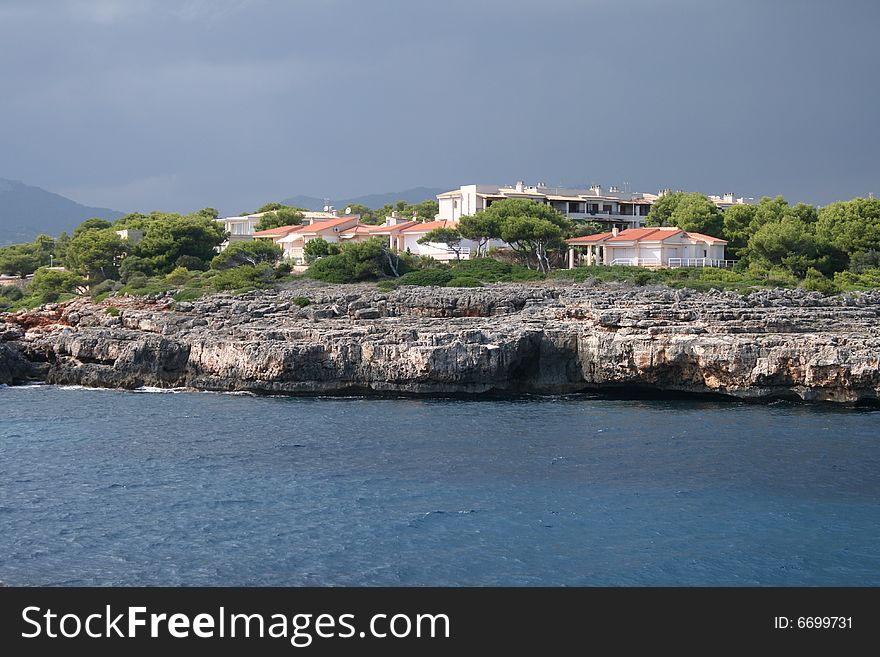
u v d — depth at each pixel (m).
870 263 127.56
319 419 81.50
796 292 104.06
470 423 79.31
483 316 105.12
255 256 149.62
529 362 93.44
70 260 154.62
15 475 63.41
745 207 155.75
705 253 145.50
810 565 48.19
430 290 113.88
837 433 73.88
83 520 54.47
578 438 73.50
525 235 137.00
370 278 130.62
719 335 88.19
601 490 59.78
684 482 61.31
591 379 91.50
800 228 136.38
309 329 97.12
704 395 90.25
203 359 97.19
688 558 49.06
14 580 46.56
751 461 66.00
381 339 92.44
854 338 85.00
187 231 156.50
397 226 168.75
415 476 63.06
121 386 99.75
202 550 50.22
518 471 64.12
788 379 84.88
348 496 58.81
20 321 113.94
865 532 52.41
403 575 47.25
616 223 182.25
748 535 52.03
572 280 123.44
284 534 52.38
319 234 172.75
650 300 102.06
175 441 73.25
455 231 146.00
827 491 59.22
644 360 88.00
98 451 70.06
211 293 122.62
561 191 189.75
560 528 53.12
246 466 65.81
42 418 82.50
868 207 136.88
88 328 107.38
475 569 47.91
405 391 91.25
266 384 94.00
